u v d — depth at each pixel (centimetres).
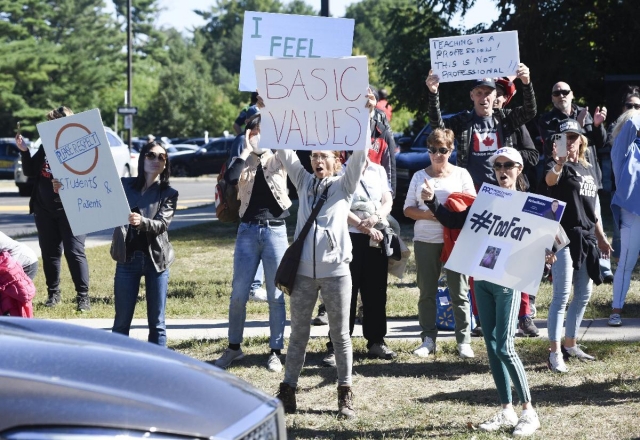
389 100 2602
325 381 640
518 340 734
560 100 816
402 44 2631
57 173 577
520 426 511
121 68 8931
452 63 696
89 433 280
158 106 7625
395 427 535
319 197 545
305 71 516
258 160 656
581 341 725
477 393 604
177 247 1420
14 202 2409
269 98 523
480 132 712
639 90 804
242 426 309
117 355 346
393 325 814
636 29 2314
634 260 773
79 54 7950
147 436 286
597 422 532
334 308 548
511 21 2297
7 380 300
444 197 673
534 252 509
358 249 672
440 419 549
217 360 673
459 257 524
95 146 572
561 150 614
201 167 3962
